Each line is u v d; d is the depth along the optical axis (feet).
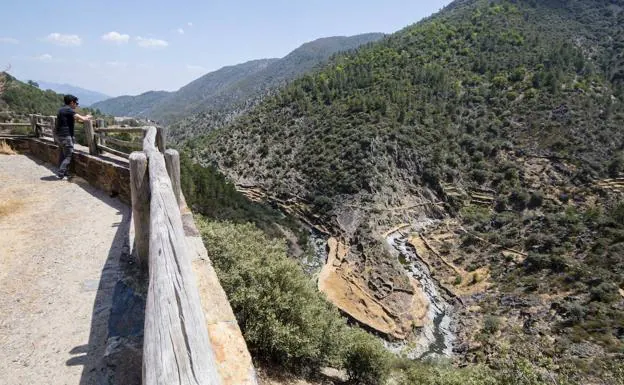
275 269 22.65
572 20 386.52
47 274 12.82
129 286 11.93
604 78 265.34
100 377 8.28
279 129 277.44
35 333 9.78
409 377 40.14
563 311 103.04
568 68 275.59
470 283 133.28
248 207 175.11
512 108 245.24
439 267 146.30
